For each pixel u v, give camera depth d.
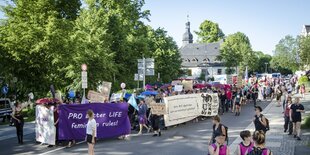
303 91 44.03
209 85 38.03
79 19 35.50
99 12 37.47
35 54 30.22
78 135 16.62
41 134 16.97
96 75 31.94
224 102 28.86
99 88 33.06
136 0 46.03
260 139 7.31
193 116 24.06
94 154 14.49
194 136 18.53
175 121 22.00
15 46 29.05
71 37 30.45
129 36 41.66
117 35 38.94
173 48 59.53
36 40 29.09
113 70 33.72
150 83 48.97
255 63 106.94
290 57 98.81
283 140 16.67
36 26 29.72
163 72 58.31
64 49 29.80
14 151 15.49
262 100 41.69
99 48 32.34
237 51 88.81
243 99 35.62
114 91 37.69
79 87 31.33
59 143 16.98
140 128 19.72
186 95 23.38
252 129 20.17
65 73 32.53
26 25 29.41
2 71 29.84
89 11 37.62
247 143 7.78
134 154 14.30
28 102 33.78
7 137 19.62
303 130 19.58
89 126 12.91
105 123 17.59
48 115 16.50
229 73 88.56
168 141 17.14
